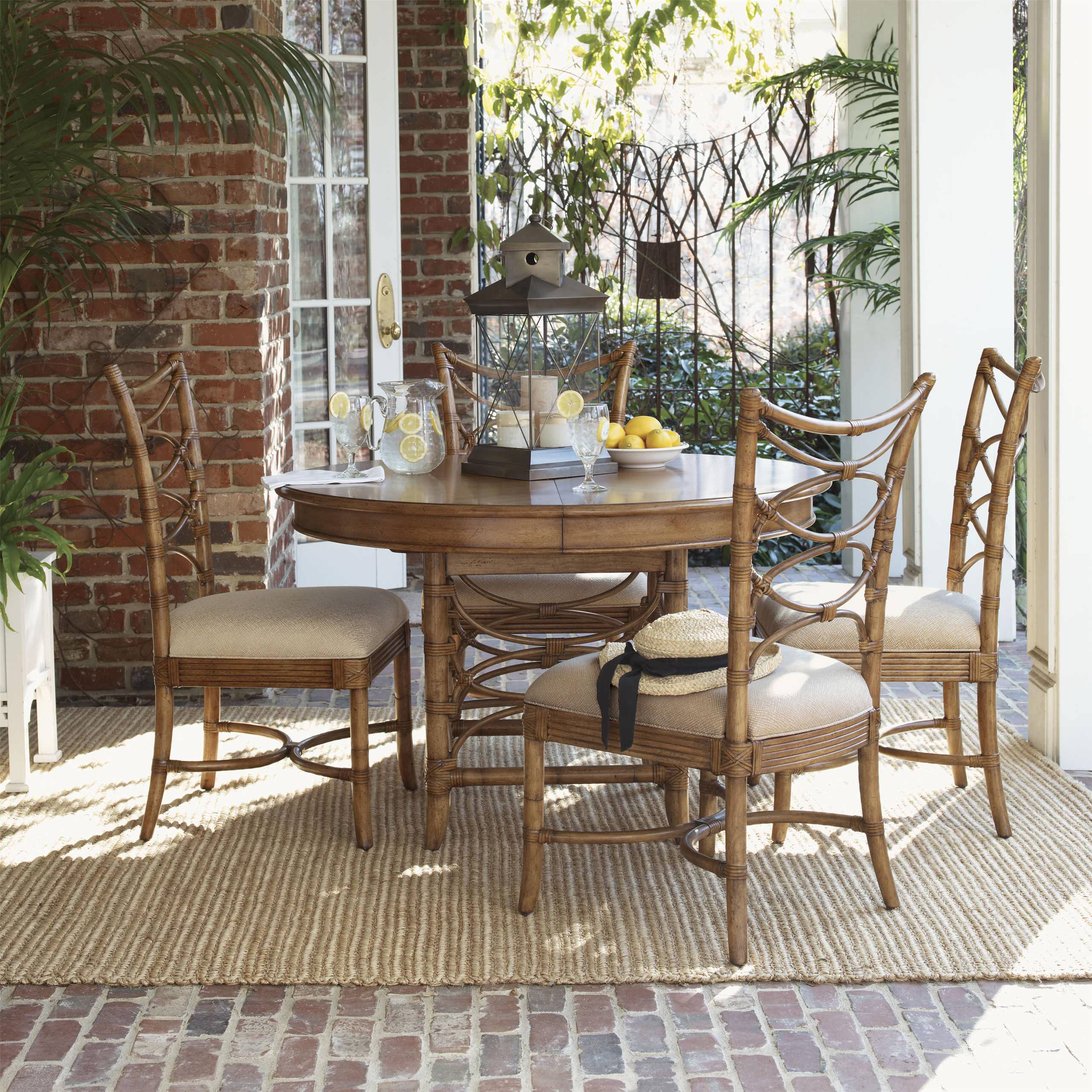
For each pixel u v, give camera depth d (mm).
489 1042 2285
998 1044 2264
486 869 2988
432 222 6133
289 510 4820
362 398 3320
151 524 3064
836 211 6355
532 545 2777
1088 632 3578
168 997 2457
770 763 2510
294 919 2742
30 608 3566
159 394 4207
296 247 5238
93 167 3717
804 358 6969
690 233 7387
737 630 2445
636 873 2965
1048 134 3498
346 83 5219
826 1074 2180
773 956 2559
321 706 4289
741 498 2395
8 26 3736
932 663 3055
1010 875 2918
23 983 2508
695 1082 2158
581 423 2924
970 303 4676
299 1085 2164
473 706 3514
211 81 3744
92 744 3900
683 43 6359
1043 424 3611
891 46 5859
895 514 2727
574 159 6410
